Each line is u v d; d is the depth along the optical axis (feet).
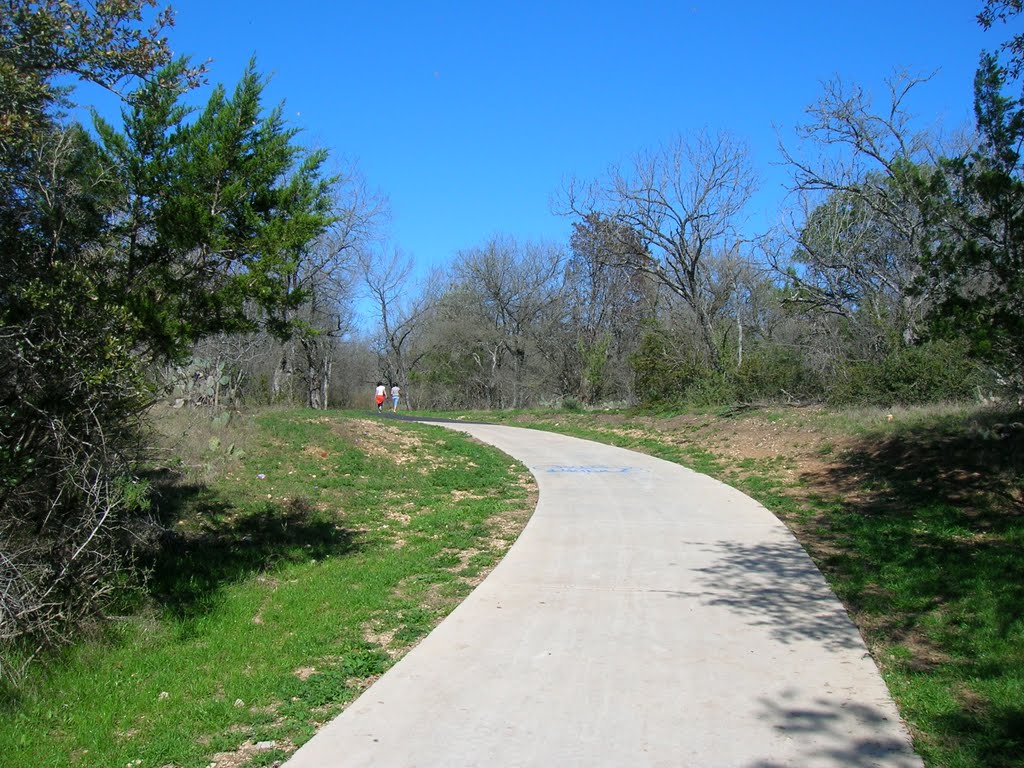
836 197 75.36
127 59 19.81
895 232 74.13
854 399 61.26
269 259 23.02
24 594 16.88
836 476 42.60
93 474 18.89
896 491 36.60
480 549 30.32
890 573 24.54
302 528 33.73
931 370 56.54
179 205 21.63
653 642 18.98
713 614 21.18
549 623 20.56
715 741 13.71
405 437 60.95
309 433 53.11
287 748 14.02
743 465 51.49
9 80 17.84
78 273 18.94
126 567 21.52
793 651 18.22
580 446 69.21
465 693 16.03
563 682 16.53
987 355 27.35
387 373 182.19
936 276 28.32
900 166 56.03
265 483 40.70
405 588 24.93
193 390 52.03
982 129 27.27
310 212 25.30
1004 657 16.98
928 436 43.27
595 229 107.04
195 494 36.47
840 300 77.10
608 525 33.60
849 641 18.86
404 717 14.93
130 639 19.25
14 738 14.38
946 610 20.68
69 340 18.40
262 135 24.62
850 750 13.29
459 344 171.01
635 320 133.90
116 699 16.02
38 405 18.15
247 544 30.48
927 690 15.71
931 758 12.99
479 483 47.70
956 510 31.60
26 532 18.19
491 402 173.78
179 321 21.77
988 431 38.58
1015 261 26.11
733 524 33.45
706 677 16.69
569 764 13.00
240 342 76.28
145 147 22.00
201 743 14.21
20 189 19.11
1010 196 25.79
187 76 21.43
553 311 156.35
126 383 19.01
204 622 20.94
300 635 20.06
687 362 90.22
